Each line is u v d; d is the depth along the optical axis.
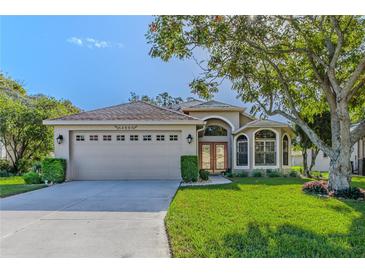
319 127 15.96
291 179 15.74
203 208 7.42
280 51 9.81
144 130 14.92
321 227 5.69
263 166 19.34
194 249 4.58
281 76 10.41
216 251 4.48
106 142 14.94
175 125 14.81
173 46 8.55
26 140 19.38
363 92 10.73
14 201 8.84
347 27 9.59
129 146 14.94
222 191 10.52
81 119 14.68
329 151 9.92
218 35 8.51
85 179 14.84
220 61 9.80
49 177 13.62
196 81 10.51
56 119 14.68
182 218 6.37
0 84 29.58
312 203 8.08
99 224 6.14
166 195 9.88
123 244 4.90
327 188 9.88
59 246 4.83
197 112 21.19
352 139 9.58
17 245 4.89
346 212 6.97
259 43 9.92
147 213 7.17
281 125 19.19
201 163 21.08
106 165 14.90
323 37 10.13
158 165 14.92
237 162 19.88
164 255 4.43
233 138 20.08
